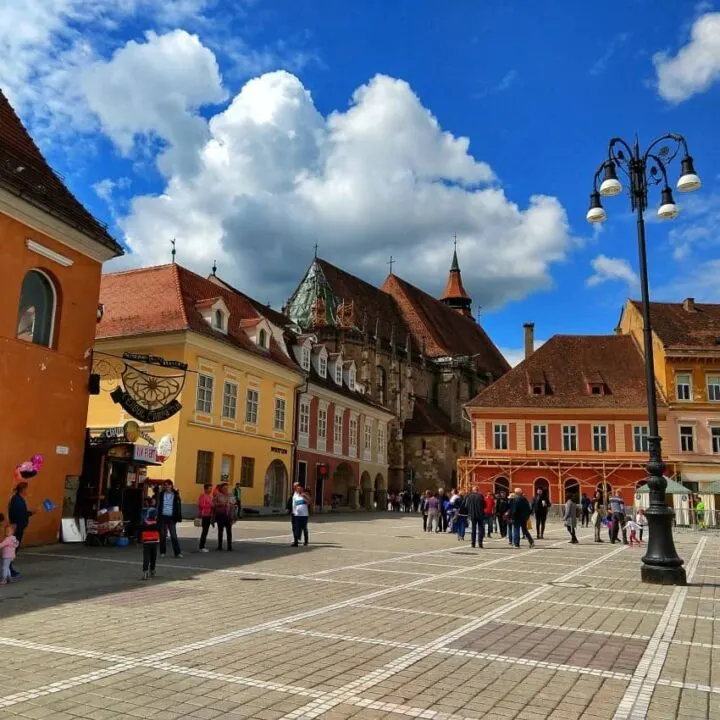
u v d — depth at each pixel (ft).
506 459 193.47
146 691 22.39
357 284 284.41
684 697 23.06
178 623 32.60
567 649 29.45
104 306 133.49
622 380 199.00
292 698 22.06
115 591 41.75
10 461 63.98
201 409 125.08
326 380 189.06
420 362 282.56
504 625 34.17
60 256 70.74
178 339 120.67
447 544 83.10
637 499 145.69
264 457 146.30
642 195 56.24
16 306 65.46
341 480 197.67
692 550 84.28
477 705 21.91
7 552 44.60
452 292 402.11
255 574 50.52
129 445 72.90
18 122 74.84
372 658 27.12
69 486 71.26
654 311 202.08
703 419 184.24
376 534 97.60
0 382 63.31
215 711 20.71
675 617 37.06
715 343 188.75
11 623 32.22
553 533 113.91
